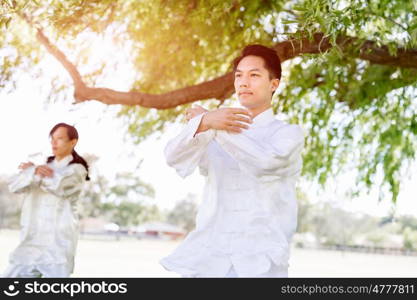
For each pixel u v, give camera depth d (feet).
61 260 13.98
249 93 8.54
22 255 13.96
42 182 14.14
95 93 16.20
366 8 12.52
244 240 7.91
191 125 7.81
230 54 18.79
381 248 197.98
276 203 8.18
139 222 247.70
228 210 8.16
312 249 208.64
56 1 12.41
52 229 14.20
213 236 8.05
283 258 7.78
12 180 14.21
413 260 127.34
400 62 15.26
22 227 14.12
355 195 20.24
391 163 19.40
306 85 19.25
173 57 18.94
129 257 80.94
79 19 13.30
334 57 14.11
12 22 13.94
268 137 8.47
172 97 16.42
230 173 8.30
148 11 16.66
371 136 20.27
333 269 73.15
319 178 20.44
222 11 15.75
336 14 10.37
